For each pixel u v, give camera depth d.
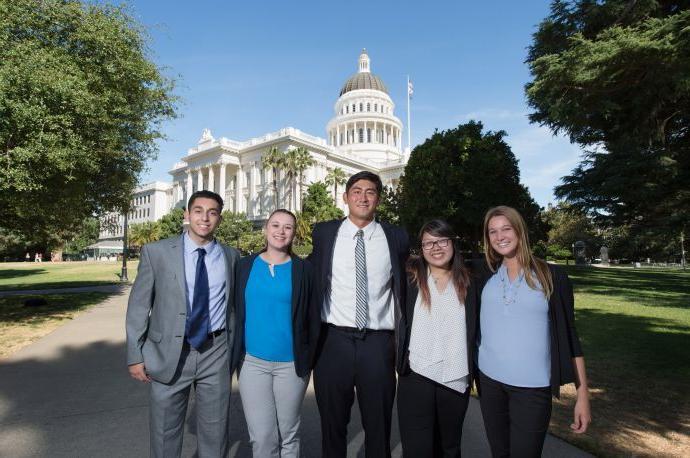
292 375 2.87
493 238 2.57
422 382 2.69
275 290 2.85
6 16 8.34
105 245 87.94
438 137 25.52
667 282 22.34
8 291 17.81
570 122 7.77
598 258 57.75
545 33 9.53
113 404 4.75
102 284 21.58
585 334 8.62
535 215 28.19
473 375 2.68
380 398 2.80
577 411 2.41
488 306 2.58
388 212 29.36
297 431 2.91
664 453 3.52
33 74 7.89
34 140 8.12
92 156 10.31
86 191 13.16
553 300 2.44
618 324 9.74
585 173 23.59
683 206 19.25
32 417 4.36
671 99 7.36
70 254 78.94
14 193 9.24
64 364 6.47
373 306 2.86
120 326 9.67
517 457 2.36
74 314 11.47
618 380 5.58
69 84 8.30
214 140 71.38
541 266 2.49
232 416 4.38
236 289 3.02
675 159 16.02
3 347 7.56
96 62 10.07
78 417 4.37
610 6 7.73
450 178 23.28
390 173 78.25
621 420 4.26
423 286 2.76
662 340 8.03
